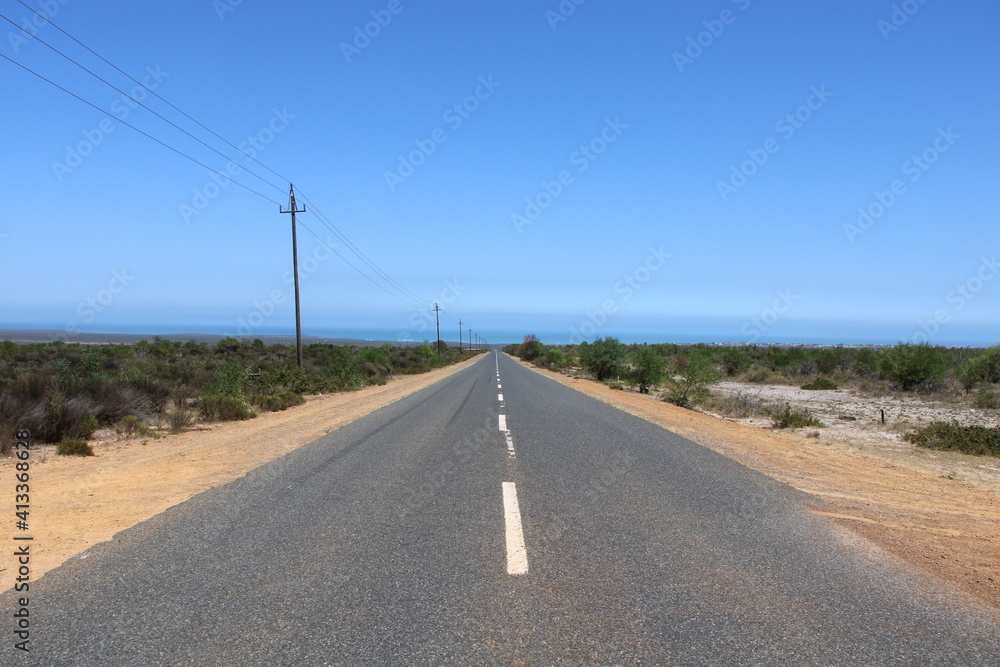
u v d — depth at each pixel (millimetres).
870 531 5750
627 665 3125
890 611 3857
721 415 21000
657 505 6488
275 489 6957
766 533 5555
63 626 3461
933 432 13781
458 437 11320
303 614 3652
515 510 6160
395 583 4164
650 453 9883
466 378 35594
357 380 30719
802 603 3951
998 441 12508
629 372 41625
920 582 4391
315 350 60438
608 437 11680
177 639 3318
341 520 5699
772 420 18516
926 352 30359
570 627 3539
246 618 3588
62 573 4297
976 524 6262
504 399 20406
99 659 3098
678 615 3732
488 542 5102
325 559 4629
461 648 3268
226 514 5887
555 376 45156
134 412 13680
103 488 7043
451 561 4625
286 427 13133
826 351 48812
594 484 7453
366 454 9359
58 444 10320
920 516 6484
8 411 10445
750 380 42625
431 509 6148
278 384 23281
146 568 4406
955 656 3277
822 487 7762
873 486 8125
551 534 5363
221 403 15219
